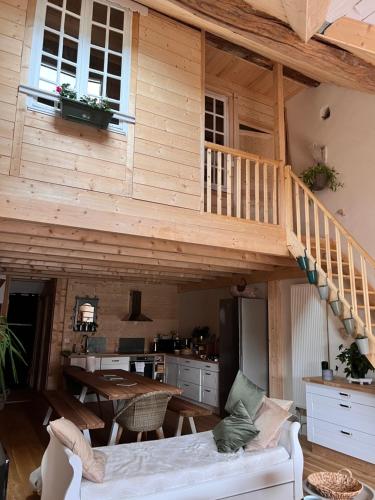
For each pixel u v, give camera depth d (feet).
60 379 23.12
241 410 10.55
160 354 25.30
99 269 19.67
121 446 10.01
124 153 12.11
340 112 18.30
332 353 15.93
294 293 18.01
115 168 11.86
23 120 10.65
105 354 23.91
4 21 10.87
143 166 12.37
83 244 13.43
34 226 11.21
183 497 8.21
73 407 13.74
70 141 11.25
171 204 12.66
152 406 12.91
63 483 7.78
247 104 21.48
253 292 20.61
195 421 18.75
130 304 26.09
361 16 6.89
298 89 20.70
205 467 8.78
